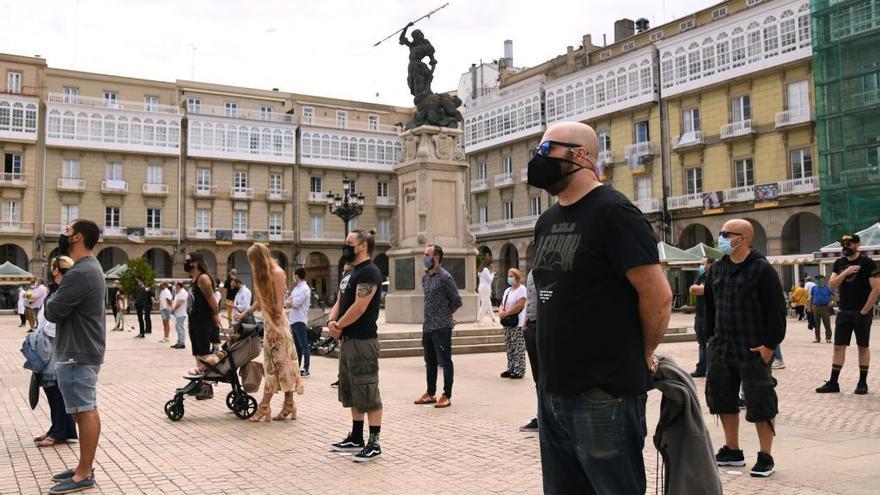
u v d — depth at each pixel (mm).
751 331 5430
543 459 3172
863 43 30469
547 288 3012
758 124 34500
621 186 41062
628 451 2861
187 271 8570
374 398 6020
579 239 2928
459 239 17516
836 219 31266
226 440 6809
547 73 47719
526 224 46219
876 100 30484
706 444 3102
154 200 49719
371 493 4977
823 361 13070
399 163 18047
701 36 36531
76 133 47188
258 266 7805
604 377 2848
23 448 6539
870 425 7172
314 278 62719
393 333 14797
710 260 11125
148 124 49312
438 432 7016
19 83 46812
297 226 54188
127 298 42062
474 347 15180
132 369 13141
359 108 59875
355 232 6379
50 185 46719
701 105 37031
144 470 5672
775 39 33375
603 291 2881
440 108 17859
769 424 5324
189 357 15586
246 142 52594
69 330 5211
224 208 52031
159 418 8047
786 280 35344
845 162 31047
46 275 46281
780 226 33875
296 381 7840
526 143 47156
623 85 40312
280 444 6609
